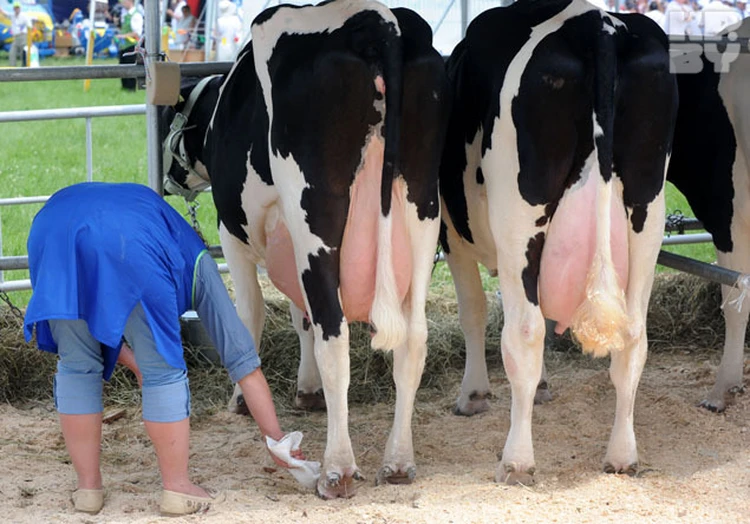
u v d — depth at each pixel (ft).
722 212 15.03
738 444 13.76
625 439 12.41
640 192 11.60
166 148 16.08
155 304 10.93
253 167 12.72
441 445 13.99
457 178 13.07
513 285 11.84
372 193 11.51
